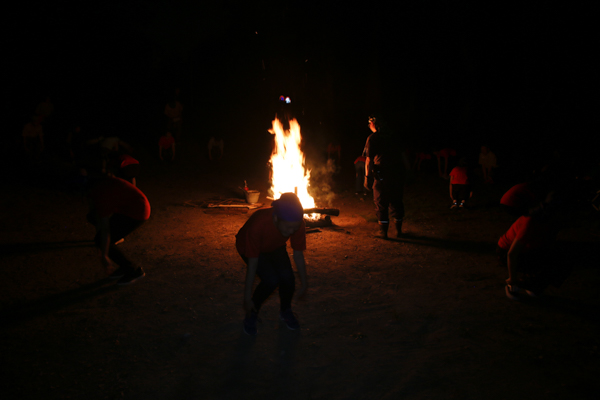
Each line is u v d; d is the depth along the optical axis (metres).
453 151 15.95
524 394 2.98
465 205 10.48
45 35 18.69
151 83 25.05
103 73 21.77
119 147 10.33
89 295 4.87
